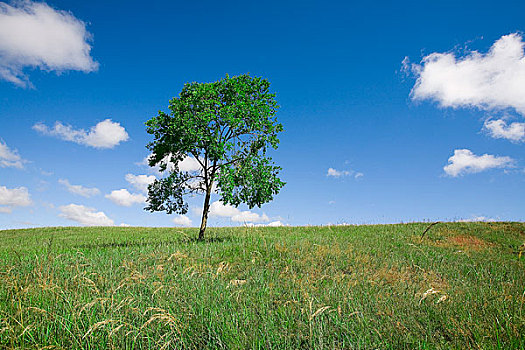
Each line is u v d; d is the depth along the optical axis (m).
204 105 17.66
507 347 4.11
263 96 18.83
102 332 4.40
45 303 5.69
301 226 25.22
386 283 7.89
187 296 6.28
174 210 18.91
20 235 26.05
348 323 4.88
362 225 25.30
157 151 18.94
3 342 4.25
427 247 15.20
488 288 7.34
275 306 5.96
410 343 4.37
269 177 17.94
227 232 20.72
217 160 18.19
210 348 4.39
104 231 27.17
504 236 19.62
